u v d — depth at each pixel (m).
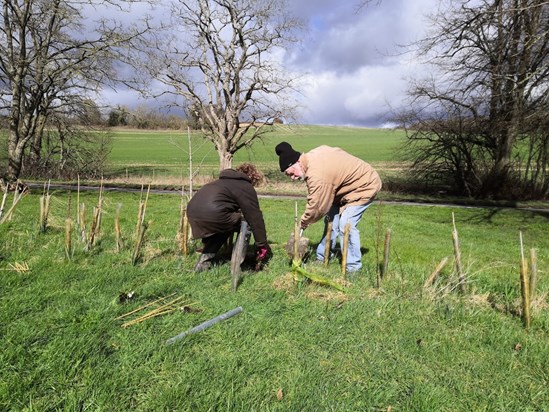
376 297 4.45
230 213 4.78
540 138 20.30
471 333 3.67
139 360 3.00
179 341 3.27
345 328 3.67
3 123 20.62
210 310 3.91
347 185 5.10
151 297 4.20
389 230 4.88
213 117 28.22
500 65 17.28
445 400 2.71
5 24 17.27
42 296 4.00
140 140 66.06
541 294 4.70
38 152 26.61
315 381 2.87
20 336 3.17
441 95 21.22
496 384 2.94
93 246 5.89
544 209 18.09
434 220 14.64
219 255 5.71
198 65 26.72
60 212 9.84
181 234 5.81
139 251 5.67
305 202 18.12
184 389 2.68
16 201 7.45
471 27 16.83
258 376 2.92
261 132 28.31
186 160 40.81
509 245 9.73
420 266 6.11
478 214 15.89
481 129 21.19
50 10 16.98
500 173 21.50
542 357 3.28
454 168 22.89
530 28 15.16
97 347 3.13
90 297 4.06
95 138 28.56
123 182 24.14
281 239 7.87
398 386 2.88
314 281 4.76
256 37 25.86
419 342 3.48
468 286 4.86
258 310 3.94
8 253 5.41
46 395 2.61
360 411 2.60
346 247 4.91
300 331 3.57
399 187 24.11
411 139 23.42
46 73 18.19
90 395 2.62
